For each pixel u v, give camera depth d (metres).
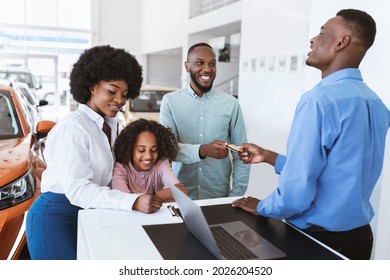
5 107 2.57
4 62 12.54
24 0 12.53
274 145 3.65
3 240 1.69
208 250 0.98
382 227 1.88
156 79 14.02
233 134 1.97
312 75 2.35
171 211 1.25
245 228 1.13
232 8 6.21
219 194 1.97
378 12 1.88
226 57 8.02
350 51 1.14
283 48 3.45
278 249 1.00
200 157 1.71
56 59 13.05
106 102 1.34
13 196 1.78
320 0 2.24
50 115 11.91
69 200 1.28
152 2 11.91
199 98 1.89
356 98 1.07
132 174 1.55
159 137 1.56
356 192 1.08
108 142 1.38
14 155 2.04
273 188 3.44
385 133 1.18
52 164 1.29
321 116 1.03
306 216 1.14
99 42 13.42
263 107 3.81
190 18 8.39
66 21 13.05
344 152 1.05
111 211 1.24
